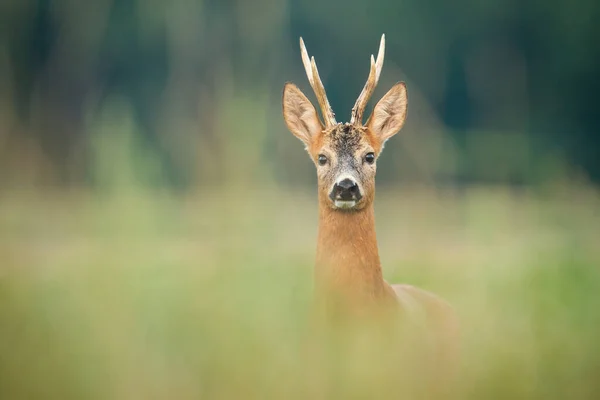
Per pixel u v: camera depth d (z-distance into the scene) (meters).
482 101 58.81
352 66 56.59
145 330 9.38
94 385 8.79
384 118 12.86
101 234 10.20
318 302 11.25
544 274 11.07
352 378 8.66
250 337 9.16
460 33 59.25
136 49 54.72
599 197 17.14
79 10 53.94
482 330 10.04
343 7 55.94
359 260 11.42
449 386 9.48
